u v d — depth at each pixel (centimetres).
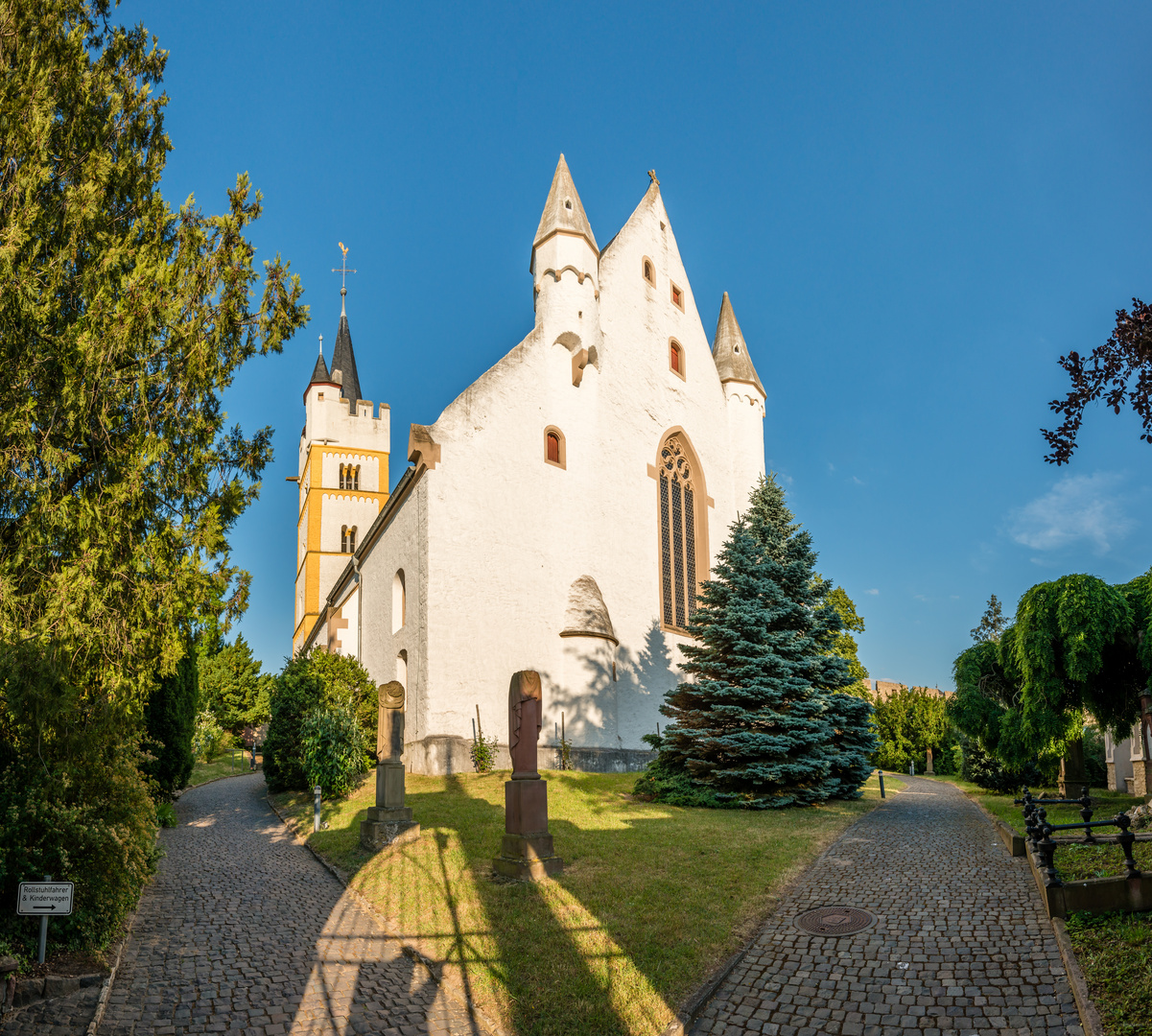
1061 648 1895
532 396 2608
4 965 702
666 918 920
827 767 1811
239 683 5341
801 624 2016
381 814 1352
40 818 767
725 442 3597
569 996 754
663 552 3123
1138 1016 596
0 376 976
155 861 1094
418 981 802
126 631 988
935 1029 660
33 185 993
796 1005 727
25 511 994
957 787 2752
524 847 1090
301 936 923
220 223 1175
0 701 813
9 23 1079
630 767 2625
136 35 1262
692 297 3575
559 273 2742
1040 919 846
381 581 2841
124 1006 705
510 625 2370
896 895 983
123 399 1038
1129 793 2762
